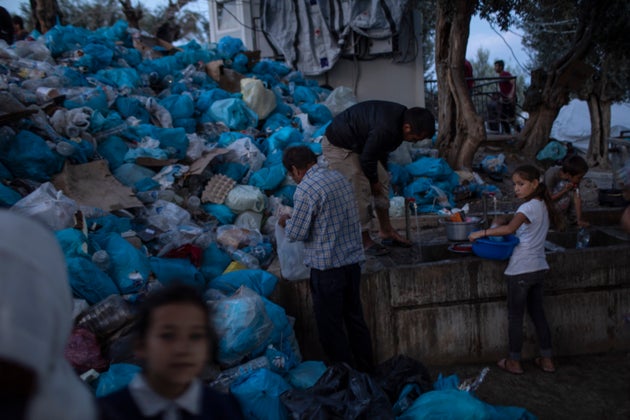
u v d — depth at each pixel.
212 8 10.62
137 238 3.85
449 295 4.06
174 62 7.51
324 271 3.32
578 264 4.13
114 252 3.44
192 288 1.32
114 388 2.58
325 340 3.47
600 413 3.45
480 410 2.85
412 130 3.97
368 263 4.20
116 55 6.72
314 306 3.43
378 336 4.05
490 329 4.13
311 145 5.97
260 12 10.30
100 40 6.78
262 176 5.28
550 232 5.00
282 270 3.96
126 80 6.12
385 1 9.59
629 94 11.87
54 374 0.84
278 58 10.48
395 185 6.19
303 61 10.12
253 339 3.15
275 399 2.81
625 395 3.64
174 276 3.58
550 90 8.44
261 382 2.86
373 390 2.94
